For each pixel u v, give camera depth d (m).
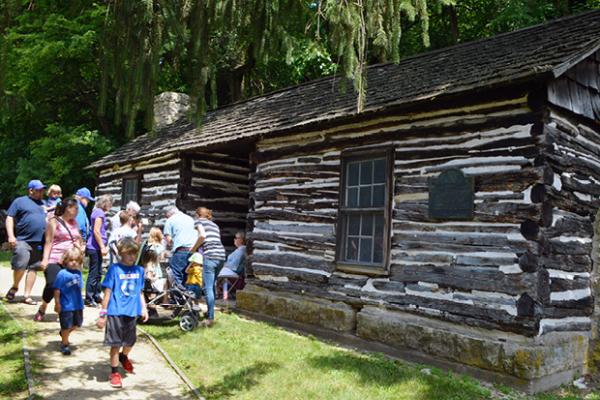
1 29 5.04
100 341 6.32
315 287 7.89
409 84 7.62
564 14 15.48
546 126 5.63
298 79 17.83
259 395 4.85
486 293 5.85
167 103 16.05
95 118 19.61
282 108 10.22
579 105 6.09
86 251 8.62
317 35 4.75
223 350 6.24
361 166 7.57
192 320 7.18
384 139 7.20
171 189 11.74
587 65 6.30
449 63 8.03
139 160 12.71
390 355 6.59
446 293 6.21
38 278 11.12
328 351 6.43
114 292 5.02
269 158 9.07
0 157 19.88
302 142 8.46
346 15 4.42
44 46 15.37
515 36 8.05
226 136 10.00
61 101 19.12
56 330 6.62
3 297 8.35
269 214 8.89
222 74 18.92
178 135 13.02
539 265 5.50
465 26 19.45
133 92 5.01
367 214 7.36
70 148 17.25
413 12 4.41
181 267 7.71
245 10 5.00
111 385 4.89
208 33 4.94
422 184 6.64
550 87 5.61
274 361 5.88
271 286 8.62
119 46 5.04
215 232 7.66
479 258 5.95
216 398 4.75
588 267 6.43
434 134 6.59
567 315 5.99
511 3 14.88
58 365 5.36
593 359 6.30
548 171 5.59
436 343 6.11
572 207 6.07
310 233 8.12
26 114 18.17
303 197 8.33
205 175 11.67
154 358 5.89
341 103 8.29
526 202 5.64
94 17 15.03
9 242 7.82
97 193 15.34
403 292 6.68
